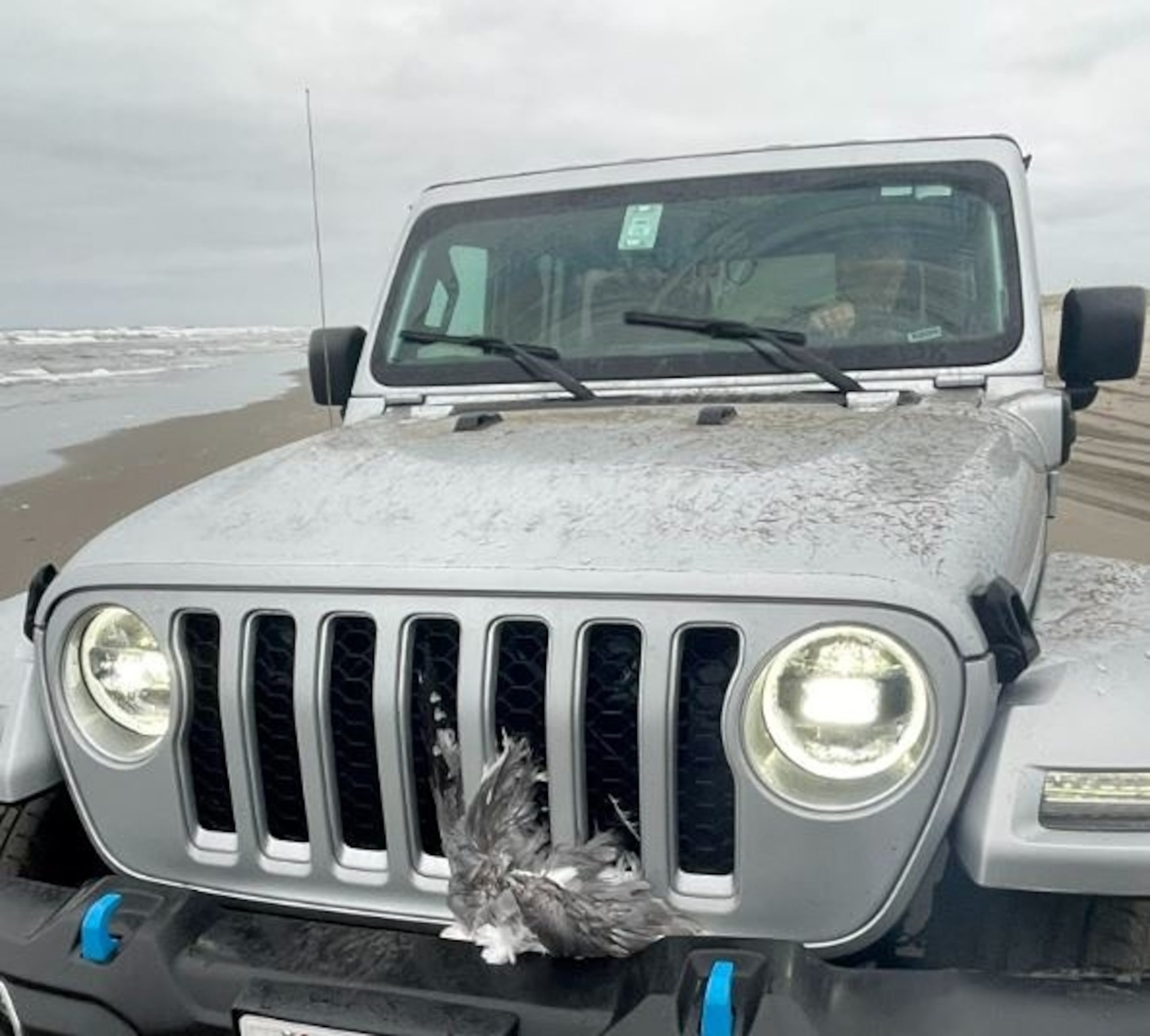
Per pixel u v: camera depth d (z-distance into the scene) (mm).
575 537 1890
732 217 3236
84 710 2064
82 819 2102
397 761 1849
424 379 3268
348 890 1914
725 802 1762
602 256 3271
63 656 2059
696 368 3010
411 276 3477
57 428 15609
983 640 1698
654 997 1620
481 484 2219
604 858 1741
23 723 2182
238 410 18531
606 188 3410
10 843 2189
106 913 1908
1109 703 1747
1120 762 1673
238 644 1930
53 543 8094
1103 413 16328
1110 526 8352
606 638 1787
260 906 1976
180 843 2010
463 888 1773
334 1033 1716
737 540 1818
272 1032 1762
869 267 3084
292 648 1933
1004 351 2932
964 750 1682
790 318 3074
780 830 1707
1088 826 1664
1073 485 10117
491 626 1804
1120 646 1890
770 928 1741
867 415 2658
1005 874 1656
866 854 1689
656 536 1859
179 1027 1830
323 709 1889
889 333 2996
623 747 1781
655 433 2549
